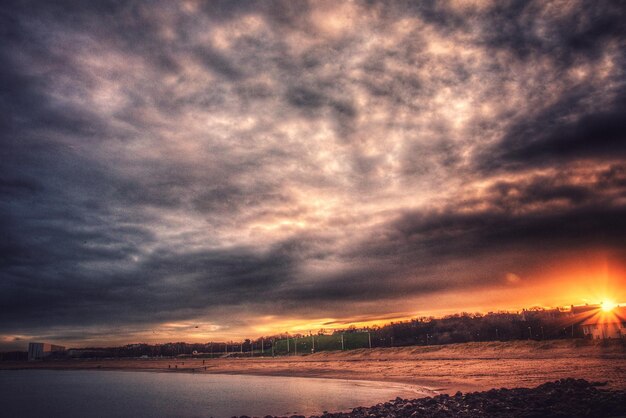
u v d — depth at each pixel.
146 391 97.94
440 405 39.28
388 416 36.25
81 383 140.00
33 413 64.31
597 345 96.44
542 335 137.25
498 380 65.75
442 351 131.62
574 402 34.56
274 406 56.03
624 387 41.88
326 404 54.19
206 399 72.94
